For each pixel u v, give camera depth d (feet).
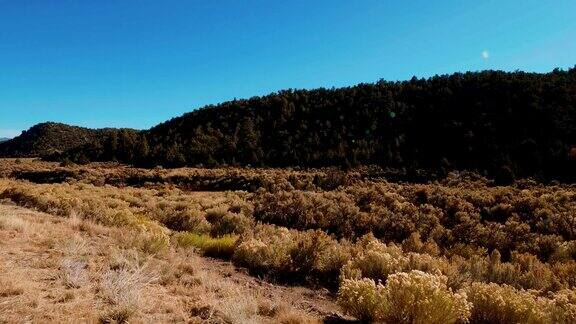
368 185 126.11
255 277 28.89
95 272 21.94
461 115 234.17
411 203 74.74
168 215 56.39
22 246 25.54
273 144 263.90
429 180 150.20
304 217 61.21
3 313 15.06
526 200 72.28
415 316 17.89
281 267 30.78
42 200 54.65
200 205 77.36
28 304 16.24
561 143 168.14
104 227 37.76
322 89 374.63
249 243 33.94
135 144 291.79
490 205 74.23
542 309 20.10
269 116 322.75
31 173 182.39
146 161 261.65
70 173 175.94
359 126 264.11
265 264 31.07
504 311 19.65
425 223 56.90
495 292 20.40
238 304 19.07
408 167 177.58
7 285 17.42
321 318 20.12
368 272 27.71
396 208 68.39
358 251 33.35
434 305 17.66
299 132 274.16
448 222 61.52
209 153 256.52
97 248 27.76
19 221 31.32
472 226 53.21
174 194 103.35
